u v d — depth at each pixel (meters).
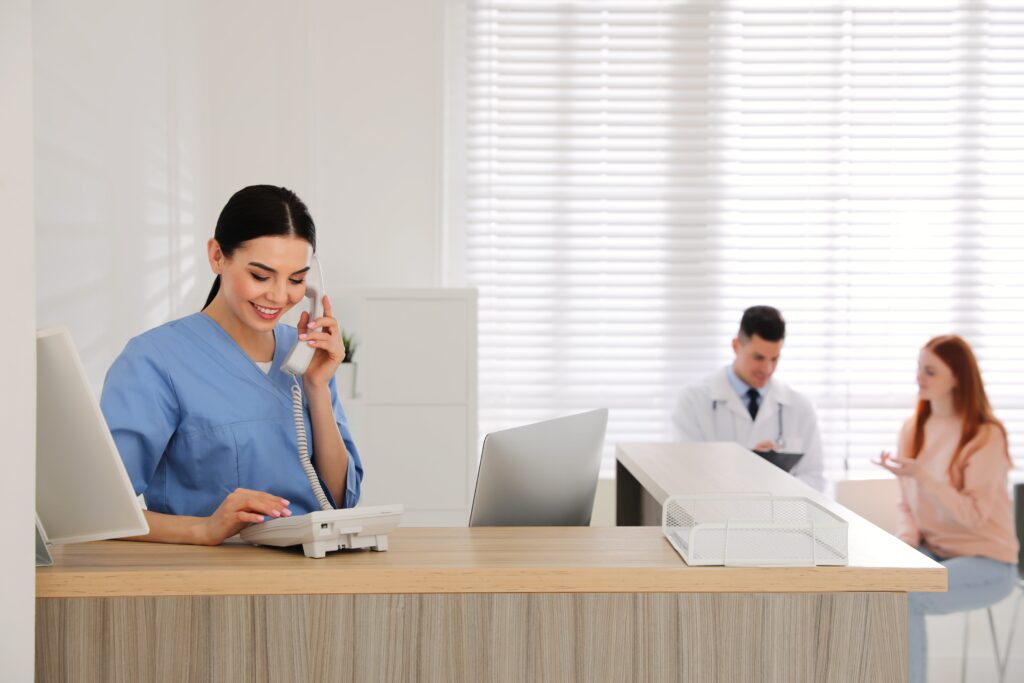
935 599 3.37
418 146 3.85
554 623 1.34
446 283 3.97
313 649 1.32
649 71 4.05
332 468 1.73
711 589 1.34
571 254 4.07
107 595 1.30
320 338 1.64
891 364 4.14
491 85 3.99
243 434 1.67
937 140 4.13
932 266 4.14
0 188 1.26
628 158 4.06
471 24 3.99
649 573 1.34
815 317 4.12
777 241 4.12
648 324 4.10
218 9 3.73
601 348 4.09
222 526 1.47
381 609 1.32
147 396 1.61
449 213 4.02
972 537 3.44
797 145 4.09
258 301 1.58
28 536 1.27
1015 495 3.66
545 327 4.07
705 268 4.10
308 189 3.78
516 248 4.04
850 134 4.09
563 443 1.78
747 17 4.07
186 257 3.25
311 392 1.70
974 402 3.50
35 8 1.92
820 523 1.41
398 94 3.84
